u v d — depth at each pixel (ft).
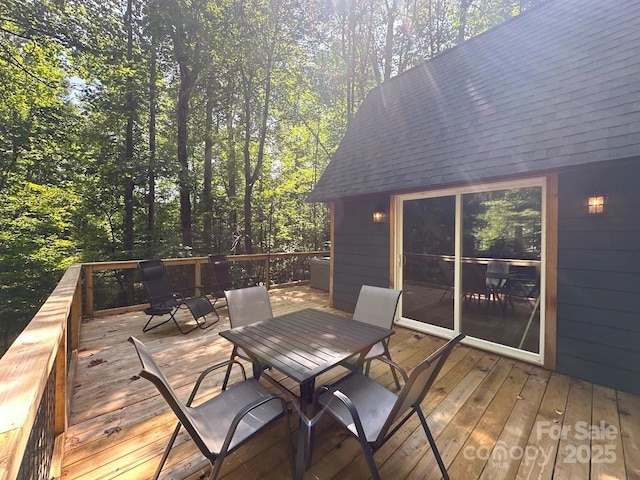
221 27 28.35
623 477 5.70
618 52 10.43
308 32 32.99
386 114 19.27
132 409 7.69
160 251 27.94
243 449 6.37
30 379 2.89
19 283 25.00
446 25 35.14
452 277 13.10
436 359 4.86
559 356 10.02
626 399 8.43
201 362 10.48
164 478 5.53
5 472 1.86
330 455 6.20
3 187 26.08
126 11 27.53
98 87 29.37
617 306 9.07
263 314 9.64
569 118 10.16
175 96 32.68
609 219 9.20
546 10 14.52
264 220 42.60
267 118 37.91
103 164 28.22
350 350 6.48
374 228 16.01
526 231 11.09
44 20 24.08
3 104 26.61
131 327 14.14
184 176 29.27
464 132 13.23
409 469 5.83
